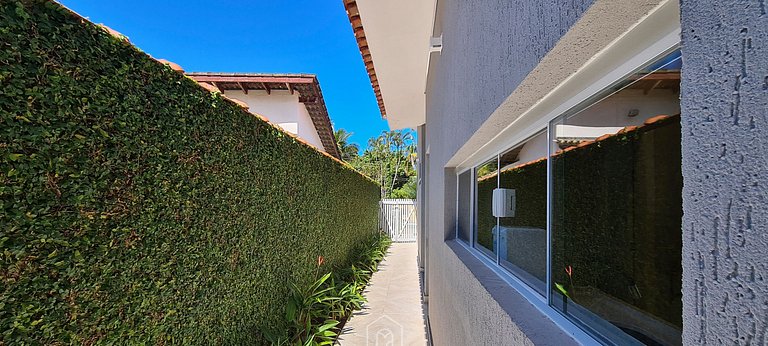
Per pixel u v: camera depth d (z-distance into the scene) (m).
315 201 6.77
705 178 0.69
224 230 3.46
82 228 1.92
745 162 0.61
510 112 2.03
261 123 4.39
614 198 1.45
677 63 1.09
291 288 5.35
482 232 3.78
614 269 1.43
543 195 2.14
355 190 11.16
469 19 2.76
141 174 2.36
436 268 5.87
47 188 1.74
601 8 0.99
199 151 3.04
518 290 2.41
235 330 3.67
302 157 6.01
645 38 1.15
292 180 5.51
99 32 2.04
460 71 3.24
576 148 1.75
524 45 1.53
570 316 1.79
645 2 0.96
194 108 2.98
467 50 2.86
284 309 5.14
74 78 1.88
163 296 2.57
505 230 2.92
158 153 2.52
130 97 2.26
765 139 0.57
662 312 1.16
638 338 1.29
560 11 1.18
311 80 13.11
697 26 0.71
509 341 1.95
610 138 1.44
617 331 1.42
